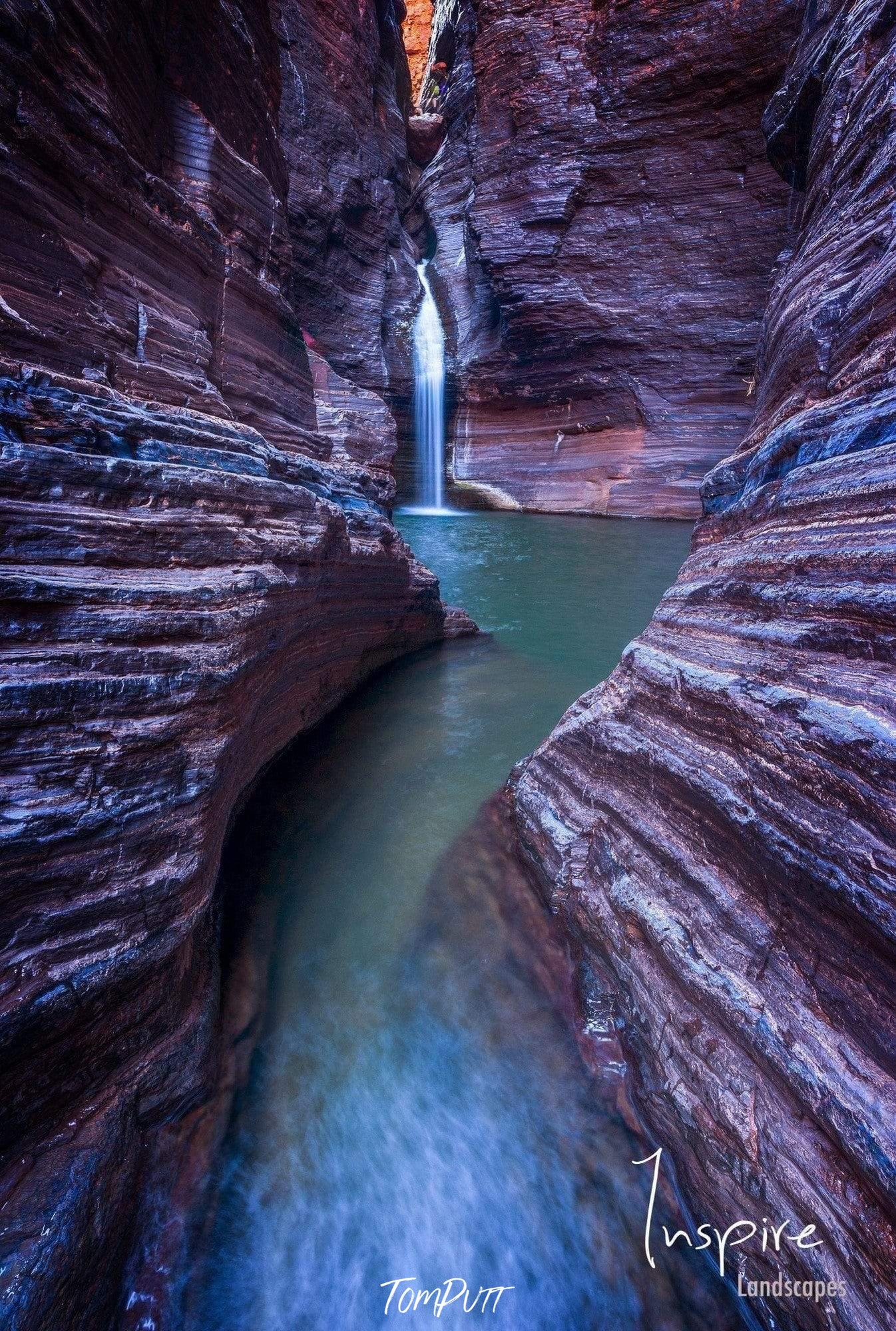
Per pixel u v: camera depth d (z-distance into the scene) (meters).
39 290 4.25
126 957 2.65
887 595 2.48
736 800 2.87
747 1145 2.41
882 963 2.13
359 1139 3.04
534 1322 2.49
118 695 2.81
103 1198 2.38
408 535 22.67
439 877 4.82
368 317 27.94
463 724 8.10
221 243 6.94
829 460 3.37
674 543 21.30
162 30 6.30
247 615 3.83
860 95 5.15
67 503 3.14
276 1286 2.53
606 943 3.59
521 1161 2.96
